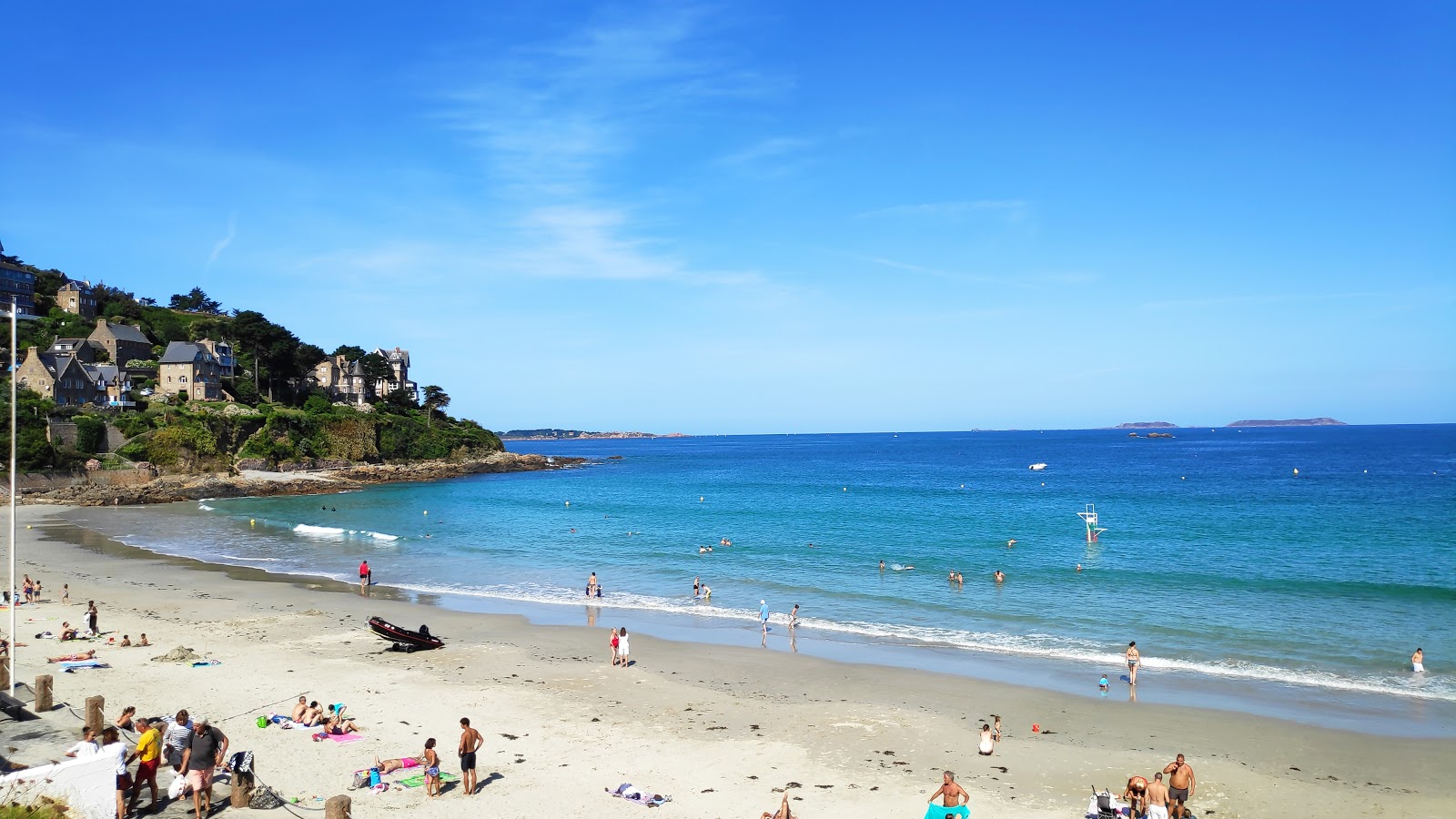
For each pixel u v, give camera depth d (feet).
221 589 157.38
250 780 60.18
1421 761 75.15
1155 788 61.57
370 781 67.05
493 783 68.74
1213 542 195.93
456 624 129.49
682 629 127.13
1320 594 139.74
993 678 100.83
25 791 52.54
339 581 166.71
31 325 447.01
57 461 336.49
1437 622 121.90
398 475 455.22
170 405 399.85
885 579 161.68
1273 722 85.05
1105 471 463.83
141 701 85.97
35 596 143.95
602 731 82.23
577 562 186.70
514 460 558.97
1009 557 181.78
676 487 405.18
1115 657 108.17
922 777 71.67
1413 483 345.72
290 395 494.59
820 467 577.84
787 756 76.18
